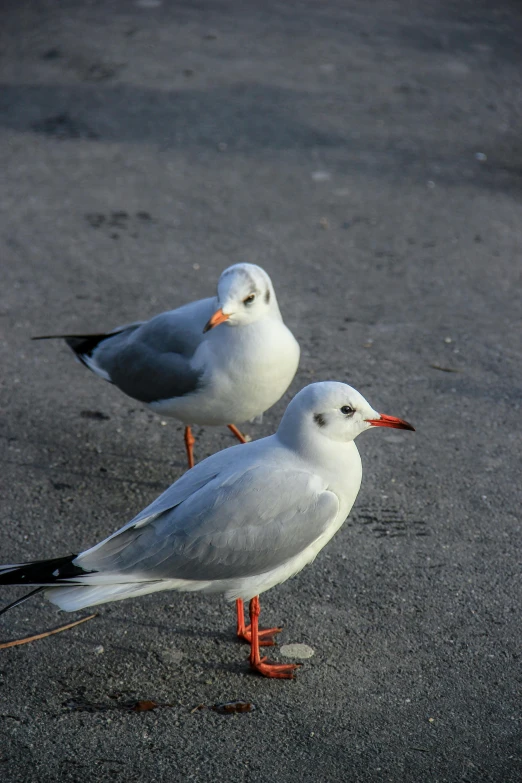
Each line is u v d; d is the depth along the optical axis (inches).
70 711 219.6
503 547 277.4
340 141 588.1
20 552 270.5
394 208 513.3
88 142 582.9
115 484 305.3
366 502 297.4
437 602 255.8
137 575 222.5
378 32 776.9
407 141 591.8
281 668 233.0
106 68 686.5
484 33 783.7
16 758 206.2
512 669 233.3
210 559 224.7
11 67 689.6
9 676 229.6
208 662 236.8
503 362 378.0
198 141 584.7
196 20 791.7
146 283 434.6
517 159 577.0
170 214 502.6
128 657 237.5
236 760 207.3
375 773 204.2
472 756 209.2
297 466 232.5
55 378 364.8
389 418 235.9
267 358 285.3
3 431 330.0
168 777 202.4
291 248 470.0
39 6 820.0
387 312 415.8
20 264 448.5
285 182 539.2
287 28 778.8
